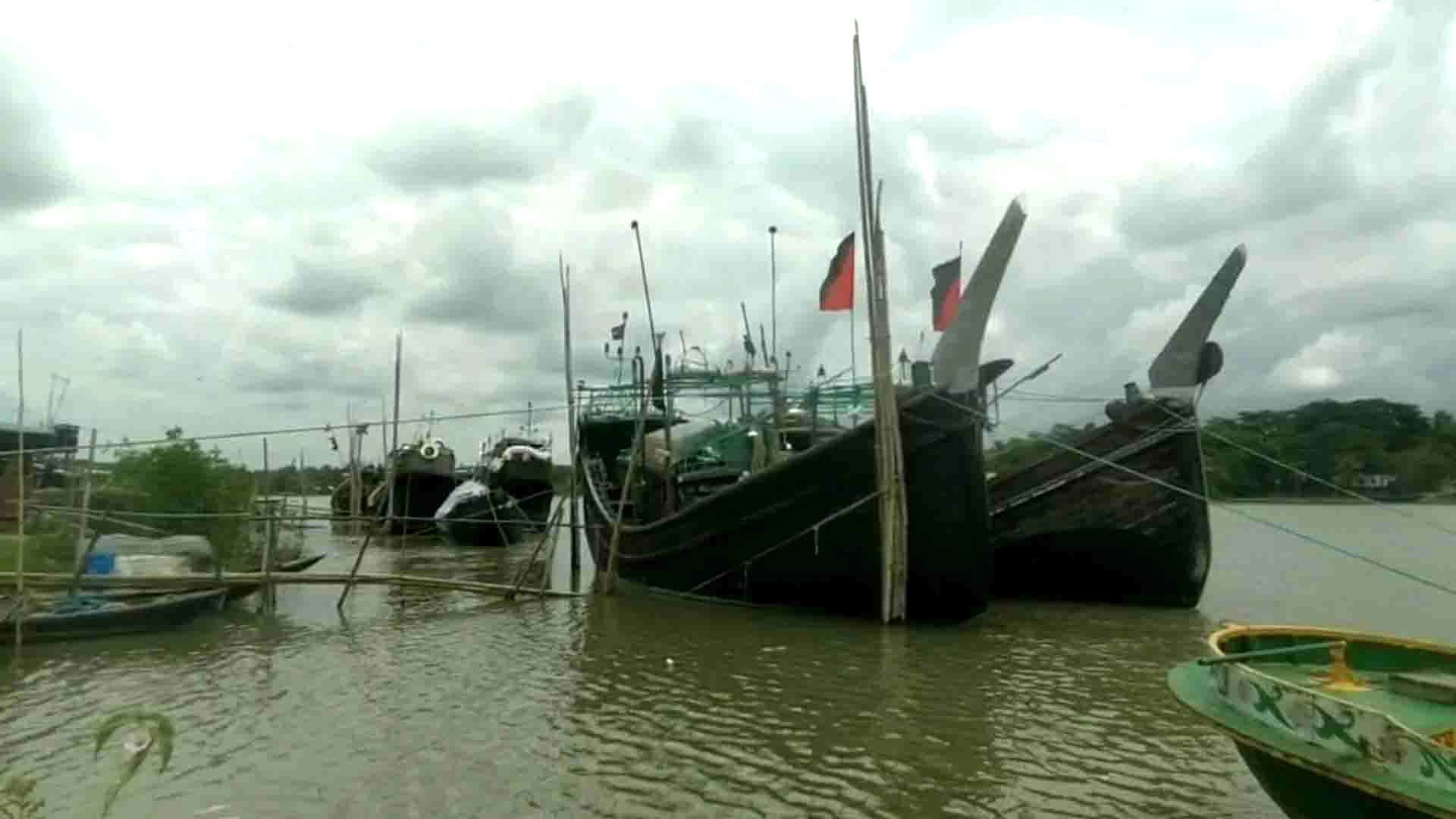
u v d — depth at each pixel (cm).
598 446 3262
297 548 2883
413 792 905
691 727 1121
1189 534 2041
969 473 1761
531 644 1655
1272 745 659
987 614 1986
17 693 1300
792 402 2353
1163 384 2094
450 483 4816
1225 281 1986
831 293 2184
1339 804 637
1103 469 2128
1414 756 586
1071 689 1295
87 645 1648
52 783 933
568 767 976
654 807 867
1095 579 2175
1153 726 1118
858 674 1392
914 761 991
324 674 1417
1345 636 894
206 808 868
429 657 1541
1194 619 1934
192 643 1675
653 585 2311
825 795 895
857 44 1797
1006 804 873
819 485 1858
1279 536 4831
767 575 1978
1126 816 843
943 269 2152
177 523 2450
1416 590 2439
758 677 1377
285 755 1021
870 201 1781
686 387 2481
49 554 2080
